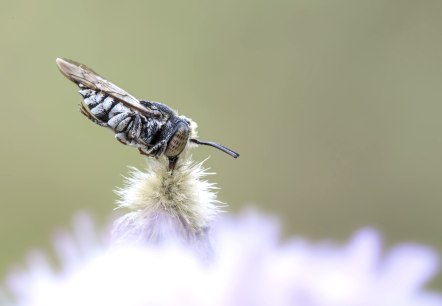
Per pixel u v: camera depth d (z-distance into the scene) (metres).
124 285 0.08
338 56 0.34
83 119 0.29
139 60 0.32
